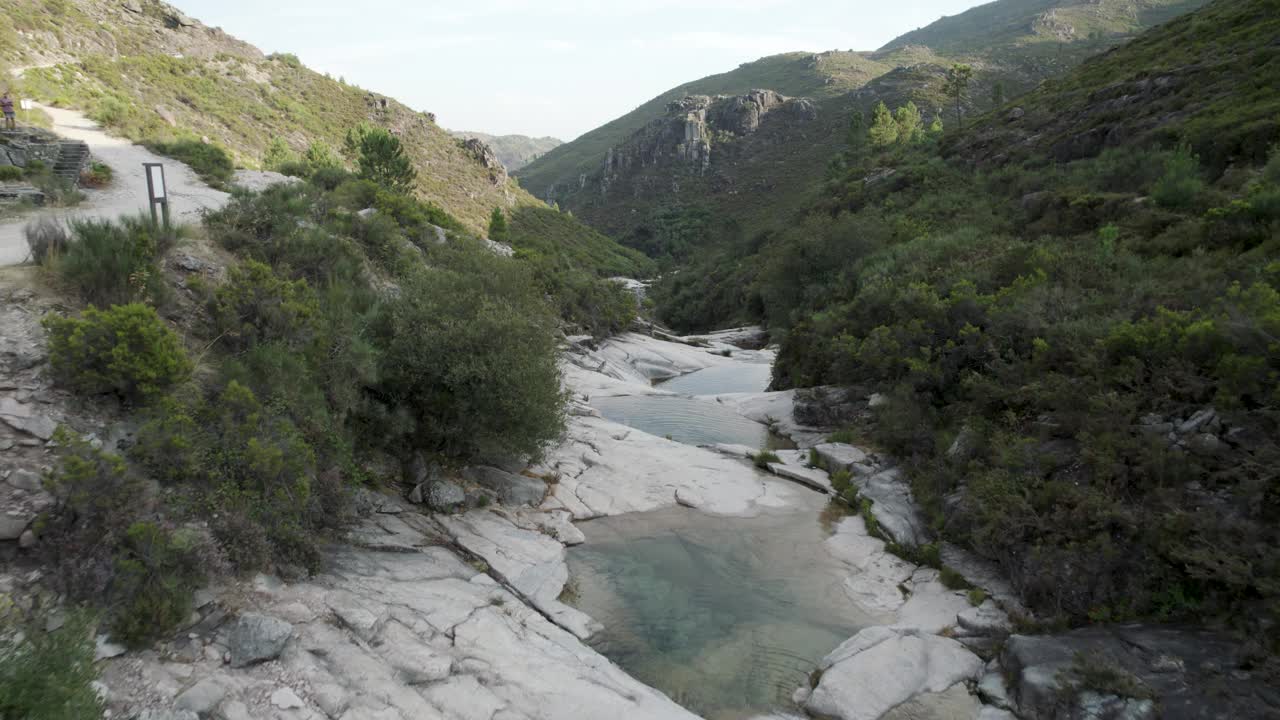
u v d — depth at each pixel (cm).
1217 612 827
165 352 848
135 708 582
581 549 1236
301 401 1008
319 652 721
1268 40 4072
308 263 1444
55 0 6316
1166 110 3962
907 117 9638
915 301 1831
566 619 966
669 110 19475
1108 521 962
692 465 1698
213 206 2045
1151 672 762
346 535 980
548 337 1478
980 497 1161
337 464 1028
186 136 3644
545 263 3791
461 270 1664
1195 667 752
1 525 645
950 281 1962
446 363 1256
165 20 7706
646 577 1142
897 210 5206
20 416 745
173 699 602
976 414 1427
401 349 1259
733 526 1368
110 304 955
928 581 1131
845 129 15262
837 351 2030
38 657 531
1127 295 1498
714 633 977
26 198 1714
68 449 703
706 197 15325
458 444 1327
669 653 921
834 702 808
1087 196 3128
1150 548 920
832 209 6575
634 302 4503
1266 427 921
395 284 1739
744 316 6419
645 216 15500
